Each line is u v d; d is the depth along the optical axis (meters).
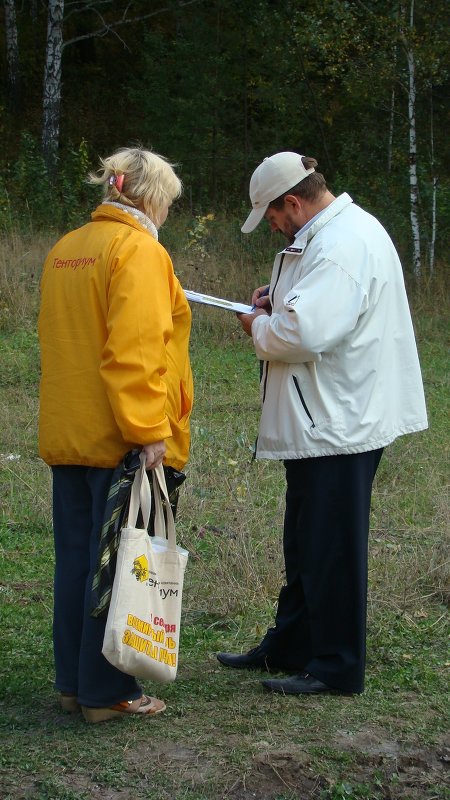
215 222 15.58
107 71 23.00
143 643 3.31
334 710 3.69
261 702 3.74
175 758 3.29
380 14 15.47
